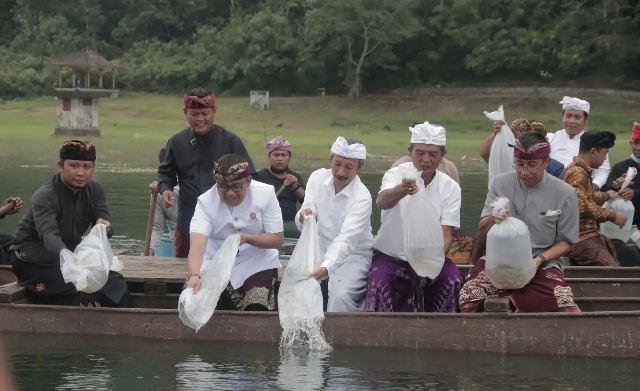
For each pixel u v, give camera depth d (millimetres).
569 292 8570
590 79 65625
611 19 66312
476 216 18656
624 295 10016
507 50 66812
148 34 79688
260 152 38938
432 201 8938
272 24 71125
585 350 8234
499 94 66250
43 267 9344
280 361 8062
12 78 70625
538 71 66688
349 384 7387
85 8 79062
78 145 9008
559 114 61594
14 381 7391
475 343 8352
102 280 8766
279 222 8820
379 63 66625
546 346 8266
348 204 9055
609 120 58031
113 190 23234
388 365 7945
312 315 8500
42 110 61406
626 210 11500
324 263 8703
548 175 8703
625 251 11555
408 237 8586
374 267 9031
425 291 9047
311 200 9234
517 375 7672
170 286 10000
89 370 7746
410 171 8336
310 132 53406
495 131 12164
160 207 12742
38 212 9078
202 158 10281
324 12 65312
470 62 67000
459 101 64375
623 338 8203
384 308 8883
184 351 8383
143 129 52656
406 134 53438
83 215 9297
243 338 8688
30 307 9008
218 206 8727
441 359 8148
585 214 10500
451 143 45906
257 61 69500
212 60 72750
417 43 69062
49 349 8430
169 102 66688
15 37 80250
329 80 70438
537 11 68438
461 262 11180
